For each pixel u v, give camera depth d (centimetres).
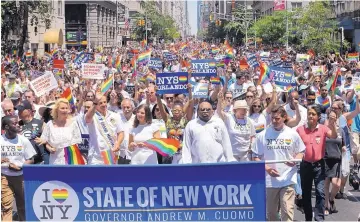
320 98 1298
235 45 10919
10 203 891
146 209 670
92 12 7925
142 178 667
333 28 5072
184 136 864
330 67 3031
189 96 1072
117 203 671
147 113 917
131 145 885
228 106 1293
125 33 9469
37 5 4012
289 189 835
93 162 915
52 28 6016
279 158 847
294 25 6119
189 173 666
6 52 4144
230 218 669
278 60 3067
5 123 880
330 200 1038
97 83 1855
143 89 1555
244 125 964
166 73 1072
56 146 898
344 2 6681
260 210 665
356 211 1048
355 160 1221
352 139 1209
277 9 6762
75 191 671
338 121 1099
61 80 1862
